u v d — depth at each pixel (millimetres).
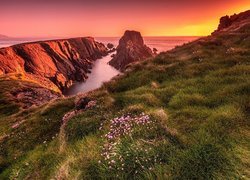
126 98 13977
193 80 15680
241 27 36000
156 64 22109
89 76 167000
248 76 14172
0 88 53625
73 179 7332
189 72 17547
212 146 7617
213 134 8453
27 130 15562
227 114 9641
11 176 10719
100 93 15711
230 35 31109
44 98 52375
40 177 9375
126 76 20344
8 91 51188
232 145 7777
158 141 7988
